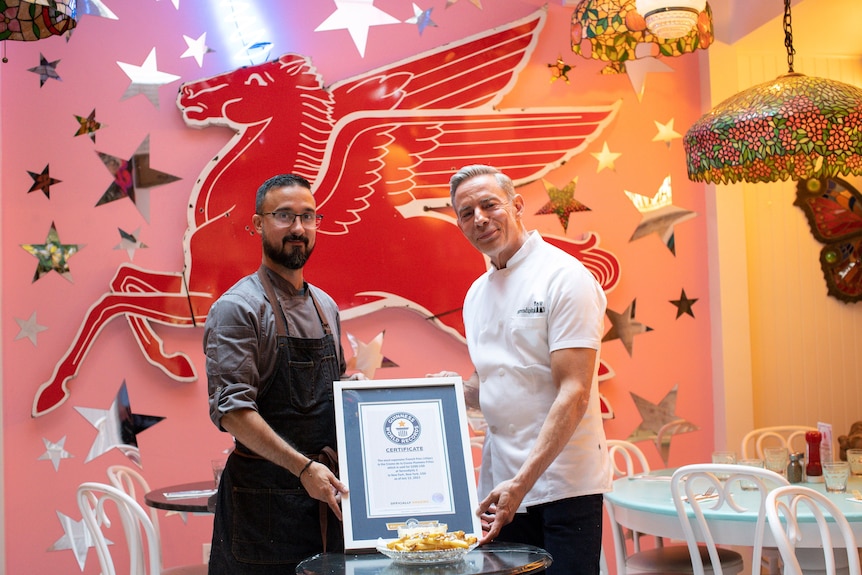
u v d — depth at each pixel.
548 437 2.66
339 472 2.54
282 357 2.70
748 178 3.66
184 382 4.56
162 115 4.63
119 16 4.63
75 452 4.47
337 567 2.18
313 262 4.65
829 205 5.31
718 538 3.28
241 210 4.61
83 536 4.46
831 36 5.09
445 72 4.83
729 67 5.08
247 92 4.66
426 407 2.55
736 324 5.02
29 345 4.46
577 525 2.82
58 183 4.53
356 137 4.73
